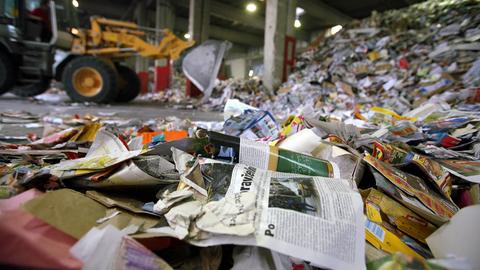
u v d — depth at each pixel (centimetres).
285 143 99
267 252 51
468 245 45
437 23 596
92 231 43
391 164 94
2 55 404
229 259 53
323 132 113
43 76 444
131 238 44
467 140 134
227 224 50
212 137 87
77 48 483
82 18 557
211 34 1464
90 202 56
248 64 1744
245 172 72
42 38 458
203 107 518
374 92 458
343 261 48
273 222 52
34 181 66
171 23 1119
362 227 53
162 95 768
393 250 57
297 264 50
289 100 493
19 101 439
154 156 77
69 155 99
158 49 545
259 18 1226
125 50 525
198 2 958
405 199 66
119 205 59
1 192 63
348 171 81
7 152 99
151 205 61
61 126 190
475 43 438
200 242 48
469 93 307
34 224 42
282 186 64
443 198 77
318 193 61
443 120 171
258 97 563
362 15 1180
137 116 323
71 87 439
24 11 416
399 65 496
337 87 483
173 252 52
